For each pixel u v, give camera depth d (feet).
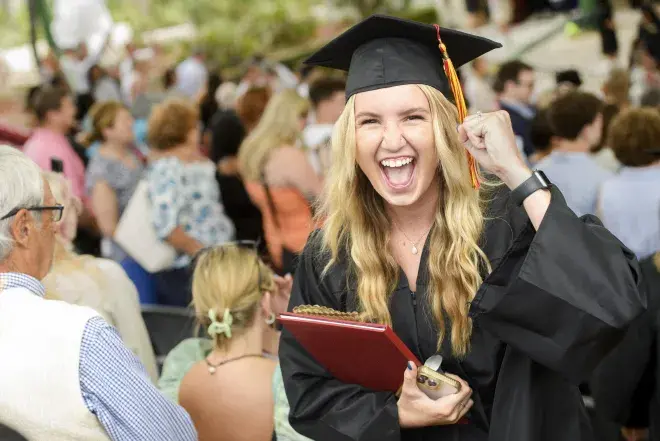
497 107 20.25
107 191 17.01
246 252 8.95
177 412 6.66
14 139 18.76
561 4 32.19
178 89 31.04
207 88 25.00
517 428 6.36
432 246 6.73
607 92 20.44
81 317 6.38
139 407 6.35
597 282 5.88
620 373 10.62
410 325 6.77
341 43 7.05
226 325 8.63
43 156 17.43
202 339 9.53
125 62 33.47
